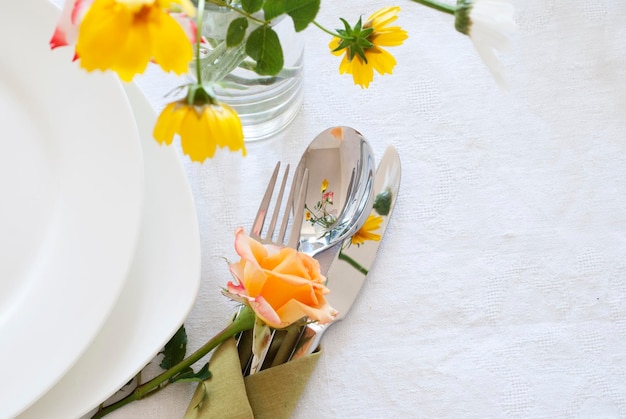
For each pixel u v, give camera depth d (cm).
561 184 68
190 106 48
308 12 53
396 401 65
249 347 63
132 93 64
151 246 63
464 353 66
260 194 67
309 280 57
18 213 63
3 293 62
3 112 63
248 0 52
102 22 46
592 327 66
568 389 66
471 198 68
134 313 62
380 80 69
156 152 64
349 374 65
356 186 66
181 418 64
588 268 67
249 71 60
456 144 68
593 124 69
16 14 63
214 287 66
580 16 70
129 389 64
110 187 62
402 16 70
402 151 68
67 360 60
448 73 69
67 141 63
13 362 60
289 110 67
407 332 66
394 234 67
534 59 69
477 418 65
